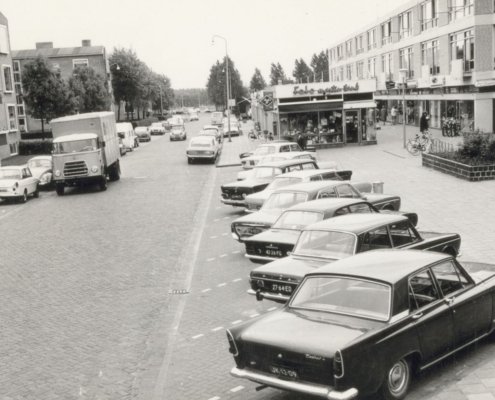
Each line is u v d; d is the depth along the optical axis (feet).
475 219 53.72
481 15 124.88
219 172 110.93
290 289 30.60
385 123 204.54
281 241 36.88
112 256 51.88
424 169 89.20
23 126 217.97
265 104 132.36
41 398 26.17
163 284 42.70
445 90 146.61
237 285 40.88
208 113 601.21
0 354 31.68
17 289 43.88
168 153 162.40
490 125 128.16
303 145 124.47
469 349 26.27
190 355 29.50
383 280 22.07
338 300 22.48
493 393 21.71
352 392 19.40
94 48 248.32
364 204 39.93
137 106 314.96
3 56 157.07
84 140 94.89
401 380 21.77
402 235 32.60
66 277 46.21
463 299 24.29
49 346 32.37
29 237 62.69
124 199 85.25
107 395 26.03
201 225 62.75
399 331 21.15
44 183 104.27
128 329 34.27
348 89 131.64
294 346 20.45
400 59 183.11
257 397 24.03
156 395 25.27
